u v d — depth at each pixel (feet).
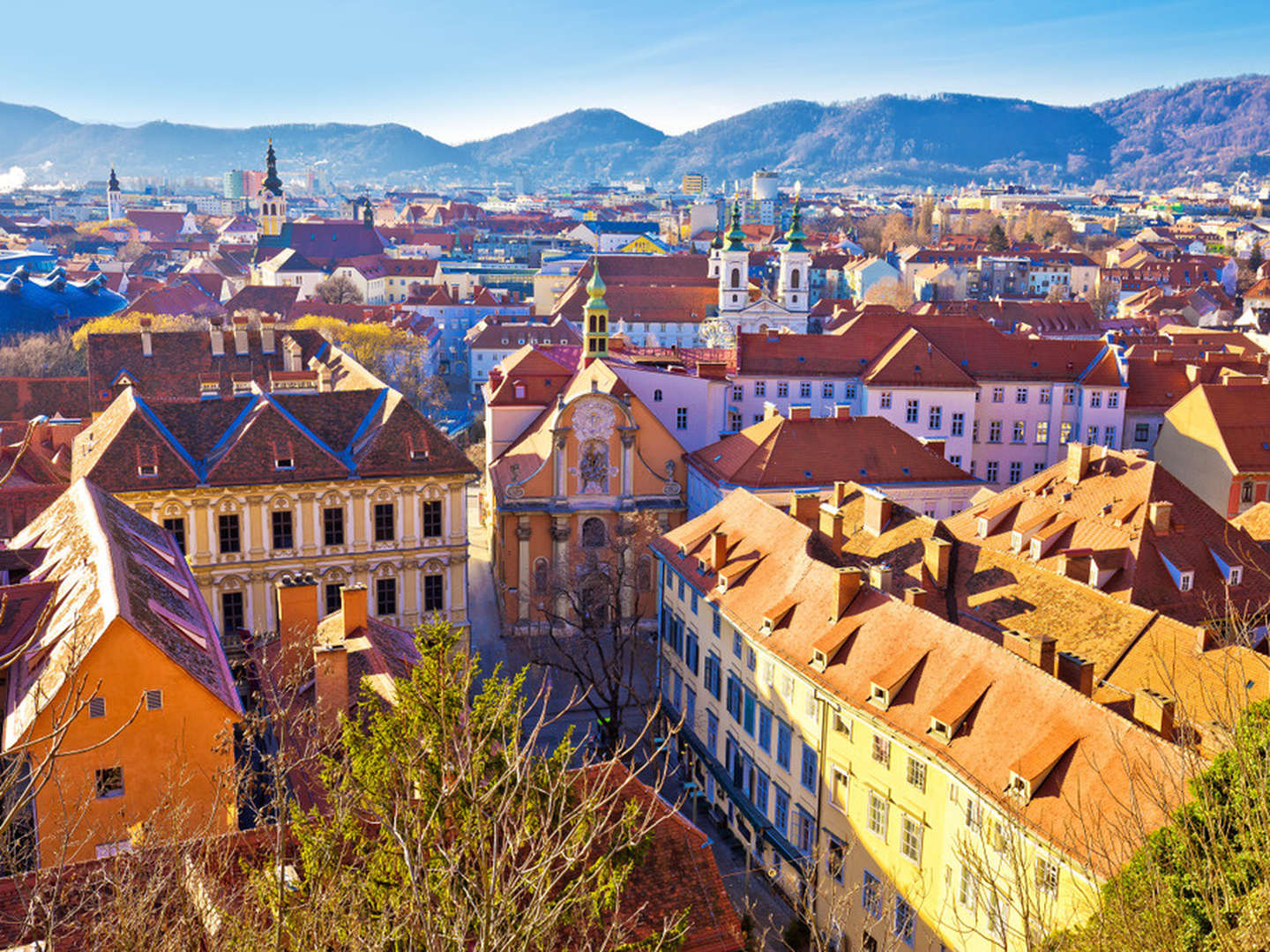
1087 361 387.96
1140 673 174.50
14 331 622.13
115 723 156.76
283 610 191.21
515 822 100.83
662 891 132.87
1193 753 103.65
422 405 632.79
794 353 381.19
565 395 333.83
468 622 288.30
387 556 276.00
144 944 81.82
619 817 133.69
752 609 217.36
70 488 225.97
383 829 94.48
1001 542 245.45
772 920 188.55
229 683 172.65
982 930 148.56
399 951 86.17
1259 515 249.34
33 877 110.22
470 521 433.48
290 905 91.35
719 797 229.45
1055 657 173.58
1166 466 355.15
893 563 227.40
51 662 161.17
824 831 189.47
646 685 280.72
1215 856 86.94
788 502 294.05
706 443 357.20
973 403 372.38
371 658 171.73
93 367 379.35
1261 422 334.44
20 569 205.16
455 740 103.81
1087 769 145.07
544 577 315.17
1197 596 216.54
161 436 266.16
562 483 309.01
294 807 114.83
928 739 164.96
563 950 111.96
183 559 221.25
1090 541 229.25
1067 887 137.18
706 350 422.00
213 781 140.46
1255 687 157.69
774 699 204.64
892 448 315.78
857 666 185.78
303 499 267.80
